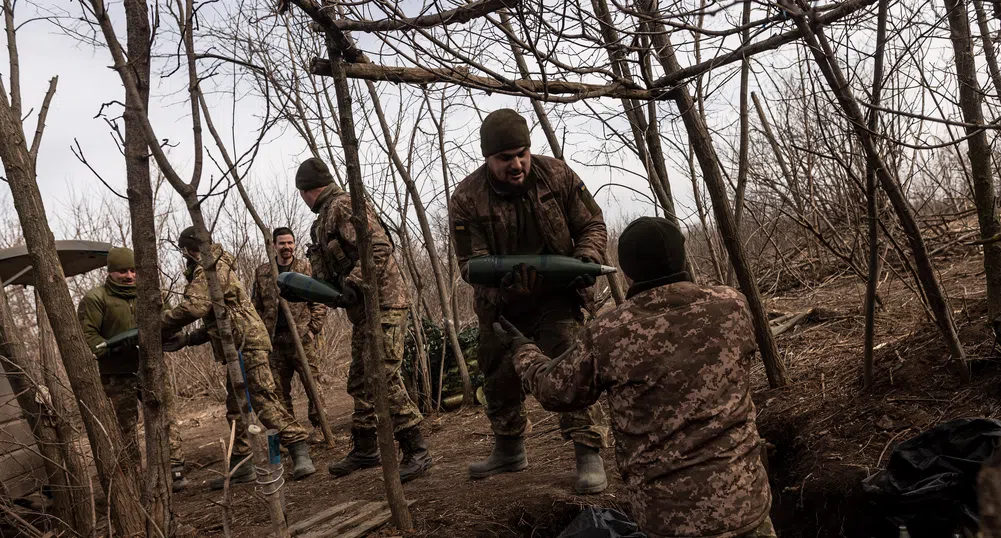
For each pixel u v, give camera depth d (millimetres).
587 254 3145
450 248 6578
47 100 2822
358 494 3740
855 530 2930
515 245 3209
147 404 2426
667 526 2012
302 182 3881
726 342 2072
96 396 2764
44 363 3090
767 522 2014
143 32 2348
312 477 4398
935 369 3551
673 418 2033
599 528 2764
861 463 3096
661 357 2051
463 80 3062
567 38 2738
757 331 4145
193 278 4457
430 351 6113
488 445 4613
